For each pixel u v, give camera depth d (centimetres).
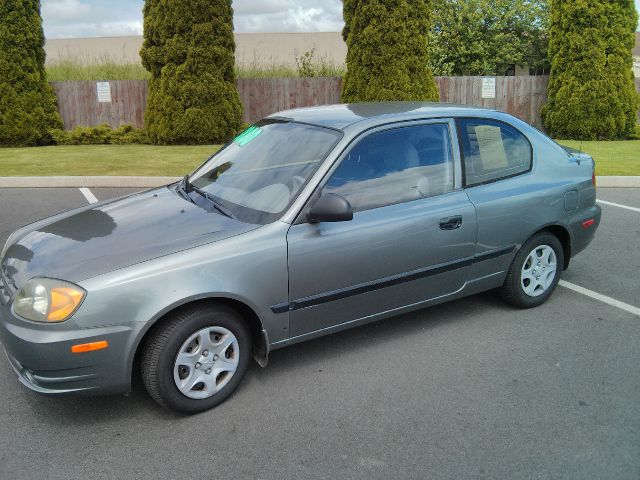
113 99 1465
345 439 303
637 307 465
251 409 330
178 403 317
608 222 711
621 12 1420
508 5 2464
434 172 394
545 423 315
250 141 424
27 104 1307
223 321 324
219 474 278
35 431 311
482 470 279
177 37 1265
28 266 319
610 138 1464
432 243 386
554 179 450
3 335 300
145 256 311
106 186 911
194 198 392
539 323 436
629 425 313
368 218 362
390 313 389
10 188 893
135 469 281
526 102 1588
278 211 346
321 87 1521
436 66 2411
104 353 293
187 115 1288
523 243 438
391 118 388
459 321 440
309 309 352
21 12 1278
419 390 348
